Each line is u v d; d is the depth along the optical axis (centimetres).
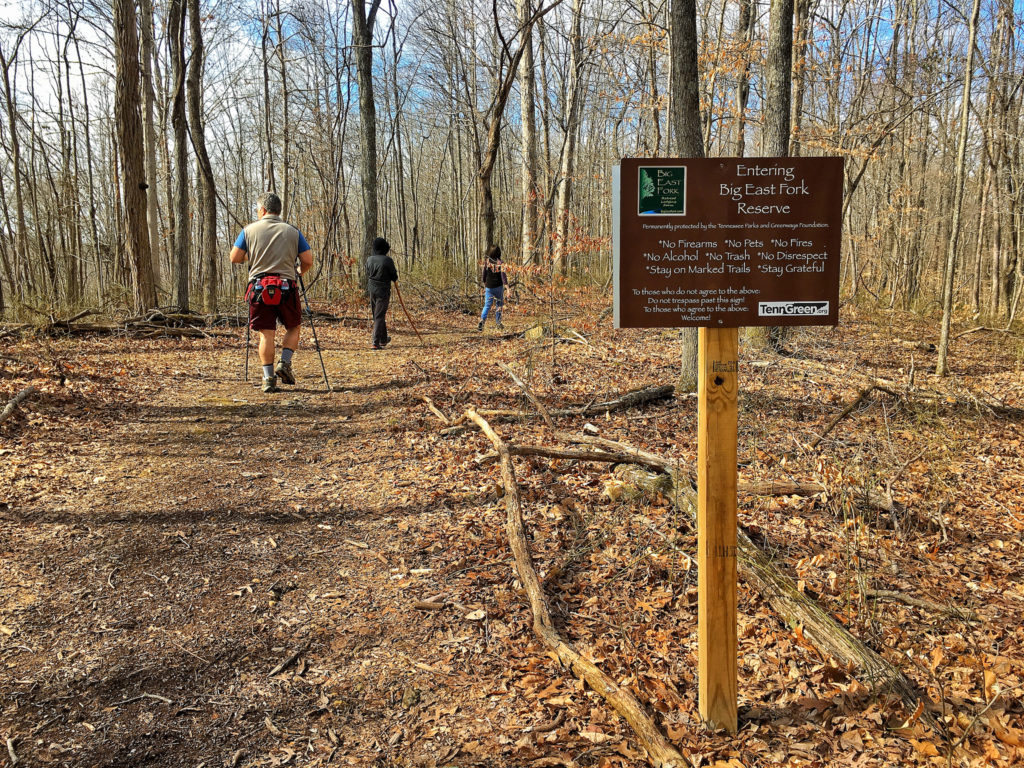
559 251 1209
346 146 2997
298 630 327
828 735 271
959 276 2311
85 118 2166
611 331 1200
